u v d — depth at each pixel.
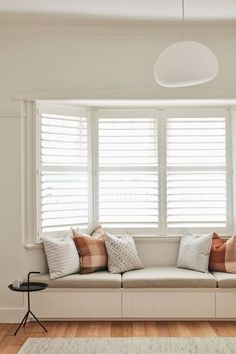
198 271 5.25
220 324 4.92
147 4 4.61
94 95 5.23
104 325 4.91
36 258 5.24
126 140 5.76
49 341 4.43
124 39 5.25
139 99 5.25
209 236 5.34
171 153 5.76
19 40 5.20
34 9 4.72
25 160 5.22
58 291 5.01
